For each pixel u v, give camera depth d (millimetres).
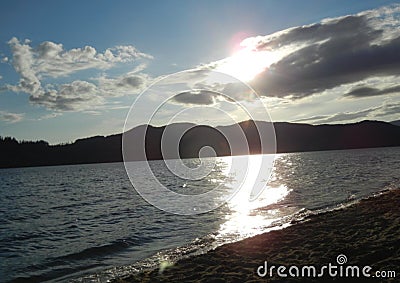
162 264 12852
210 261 12156
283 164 84938
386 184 36562
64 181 69188
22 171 110562
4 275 13516
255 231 17906
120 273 12594
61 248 17625
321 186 38125
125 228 21781
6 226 25359
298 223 17281
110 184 58500
